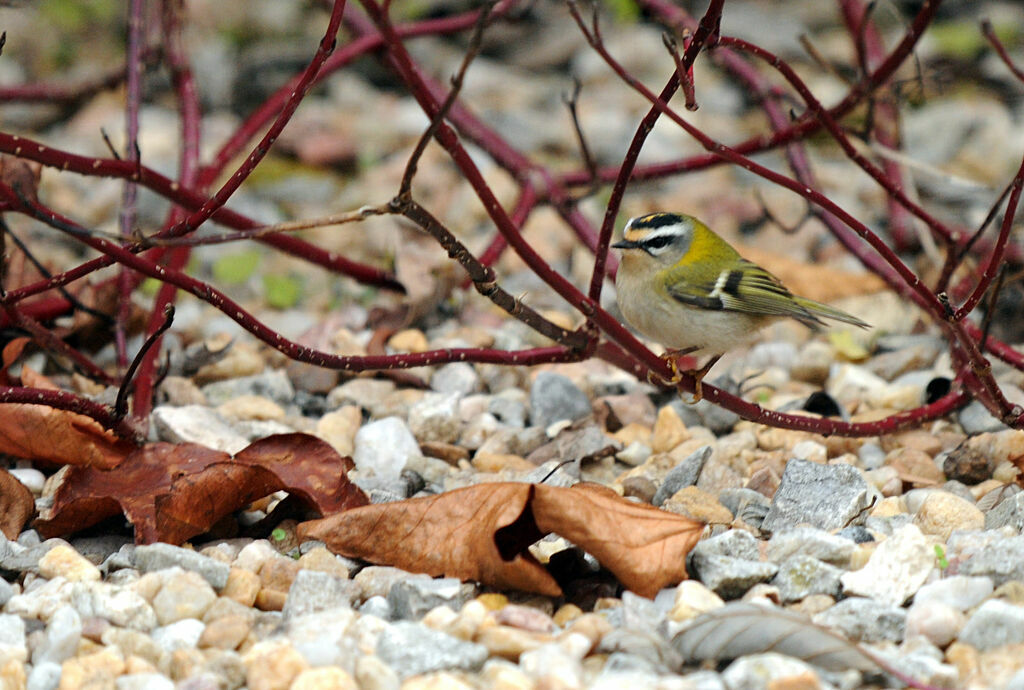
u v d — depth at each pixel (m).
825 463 9.56
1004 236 8.25
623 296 9.77
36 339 10.37
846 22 14.24
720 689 5.95
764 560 7.65
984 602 6.86
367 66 21.58
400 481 9.58
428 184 17.59
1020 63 21.00
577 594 7.54
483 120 19.44
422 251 13.37
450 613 6.94
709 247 9.65
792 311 9.41
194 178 12.83
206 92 20.73
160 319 10.59
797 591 7.28
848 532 8.14
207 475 8.10
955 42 21.08
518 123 19.39
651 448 10.71
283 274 15.30
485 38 22.42
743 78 14.10
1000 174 18.14
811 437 10.73
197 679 6.23
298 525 7.92
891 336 13.33
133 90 12.56
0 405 9.21
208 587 7.14
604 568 7.79
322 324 13.26
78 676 6.33
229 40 21.80
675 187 17.98
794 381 12.41
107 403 10.30
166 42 13.43
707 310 9.38
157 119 19.98
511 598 7.46
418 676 6.31
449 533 7.60
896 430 9.86
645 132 7.66
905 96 12.43
